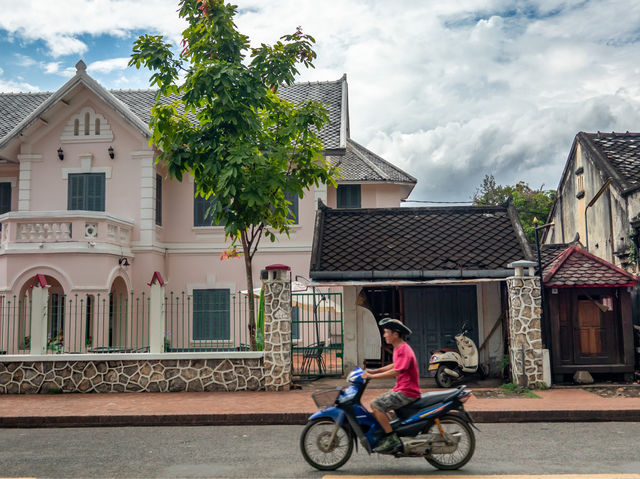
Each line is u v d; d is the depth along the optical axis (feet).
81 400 38.81
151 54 41.37
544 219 99.55
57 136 67.15
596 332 42.01
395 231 49.80
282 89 82.28
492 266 44.39
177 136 42.52
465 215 51.44
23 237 57.77
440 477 21.13
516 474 21.24
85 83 65.21
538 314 40.42
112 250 59.16
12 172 70.79
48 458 25.14
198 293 68.33
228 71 39.88
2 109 79.30
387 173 76.07
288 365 41.55
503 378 44.73
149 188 65.57
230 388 41.57
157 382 41.83
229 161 39.34
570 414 32.40
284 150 42.04
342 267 45.09
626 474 21.04
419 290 48.11
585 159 59.88
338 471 22.33
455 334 47.42
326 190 68.90
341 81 83.76
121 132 66.59
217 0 41.83
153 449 26.63
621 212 51.06
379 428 22.49
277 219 46.19
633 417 32.32
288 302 42.19
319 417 22.85
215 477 21.65
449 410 22.30
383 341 47.11
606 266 42.24
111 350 45.21
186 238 69.21
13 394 41.88
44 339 42.98
